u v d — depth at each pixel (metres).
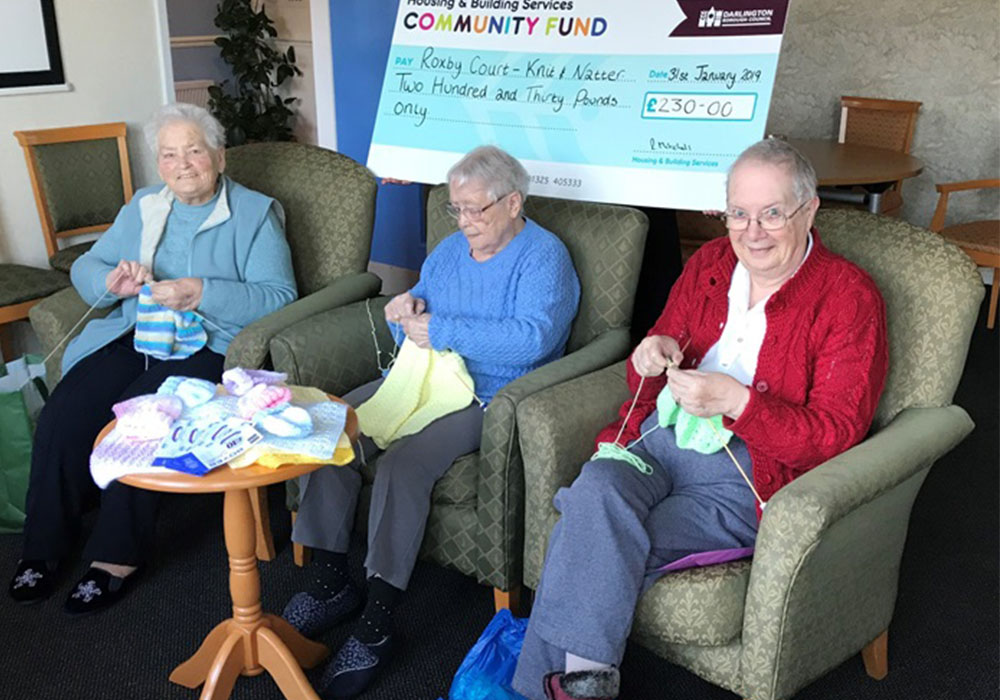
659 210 2.90
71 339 2.50
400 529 1.95
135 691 1.93
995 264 3.81
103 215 3.45
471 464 2.03
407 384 2.11
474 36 2.60
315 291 2.63
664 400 1.80
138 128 3.52
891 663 2.05
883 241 1.92
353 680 1.91
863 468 1.59
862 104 4.45
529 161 2.49
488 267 2.11
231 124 4.89
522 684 1.71
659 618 1.64
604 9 2.43
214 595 2.25
